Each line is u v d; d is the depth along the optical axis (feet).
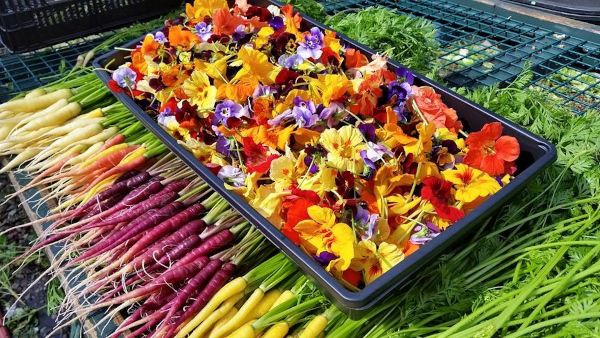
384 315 2.06
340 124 2.35
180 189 2.64
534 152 2.25
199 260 2.27
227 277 2.24
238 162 2.35
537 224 2.22
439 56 3.59
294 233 1.97
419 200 2.10
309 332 2.04
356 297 1.71
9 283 3.08
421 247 1.83
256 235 2.36
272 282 2.20
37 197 2.85
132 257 2.35
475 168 2.20
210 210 2.50
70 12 3.75
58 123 3.14
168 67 2.65
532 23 3.93
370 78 2.42
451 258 2.10
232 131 2.35
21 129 3.05
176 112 2.44
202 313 2.14
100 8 3.87
